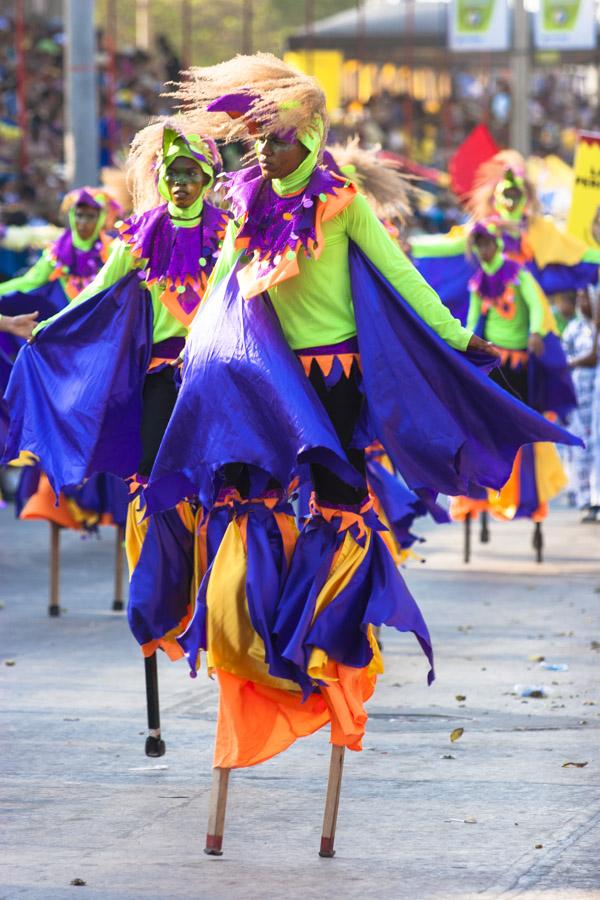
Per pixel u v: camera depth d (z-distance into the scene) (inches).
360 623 458.0
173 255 546.6
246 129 487.5
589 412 1386.6
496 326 1101.7
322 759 575.2
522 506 1108.5
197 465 459.2
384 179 757.3
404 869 443.8
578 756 575.5
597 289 1330.0
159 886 429.1
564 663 758.5
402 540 812.0
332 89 3152.1
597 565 1113.4
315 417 446.0
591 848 461.1
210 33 4741.6
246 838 475.8
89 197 886.4
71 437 555.5
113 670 749.3
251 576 452.1
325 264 464.4
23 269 1454.2
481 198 1135.0
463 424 474.3
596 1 2728.8
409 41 3065.9
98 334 561.6
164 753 579.8
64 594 1003.9
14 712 654.5
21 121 2037.4
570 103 3838.6
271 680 454.3
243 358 453.4
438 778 544.7
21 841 471.5
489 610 919.0
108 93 2372.0
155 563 545.3
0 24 2564.0
